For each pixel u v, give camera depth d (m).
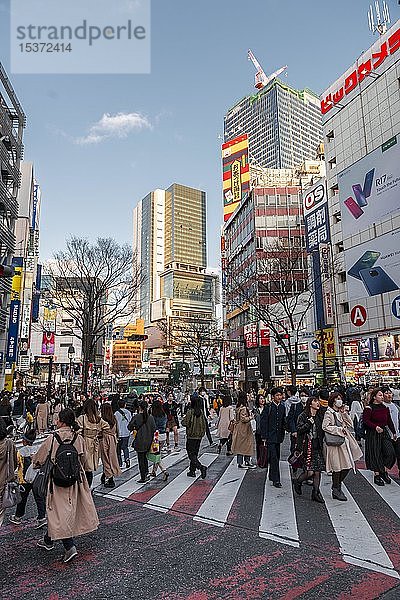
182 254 166.88
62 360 61.41
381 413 8.68
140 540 5.56
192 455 9.60
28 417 18.73
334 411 7.69
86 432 8.21
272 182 62.34
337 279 40.91
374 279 36.28
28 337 48.69
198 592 4.11
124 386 54.12
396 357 34.03
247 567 4.66
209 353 61.16
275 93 161.88
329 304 40.69
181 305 108.31
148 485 8.91
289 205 56.97
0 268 9.28
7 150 33.59
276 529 5.91
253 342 53.28
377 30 40.84
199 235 173.00
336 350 40.00
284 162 155.38
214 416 28.03
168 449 14.16
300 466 7.62
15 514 6.48
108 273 25.34
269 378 49.81
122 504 7.43
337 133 42.53
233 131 179.50
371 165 37.31
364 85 39.47
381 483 8.59
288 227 56.09
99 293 25.12
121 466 11.31
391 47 36.91
